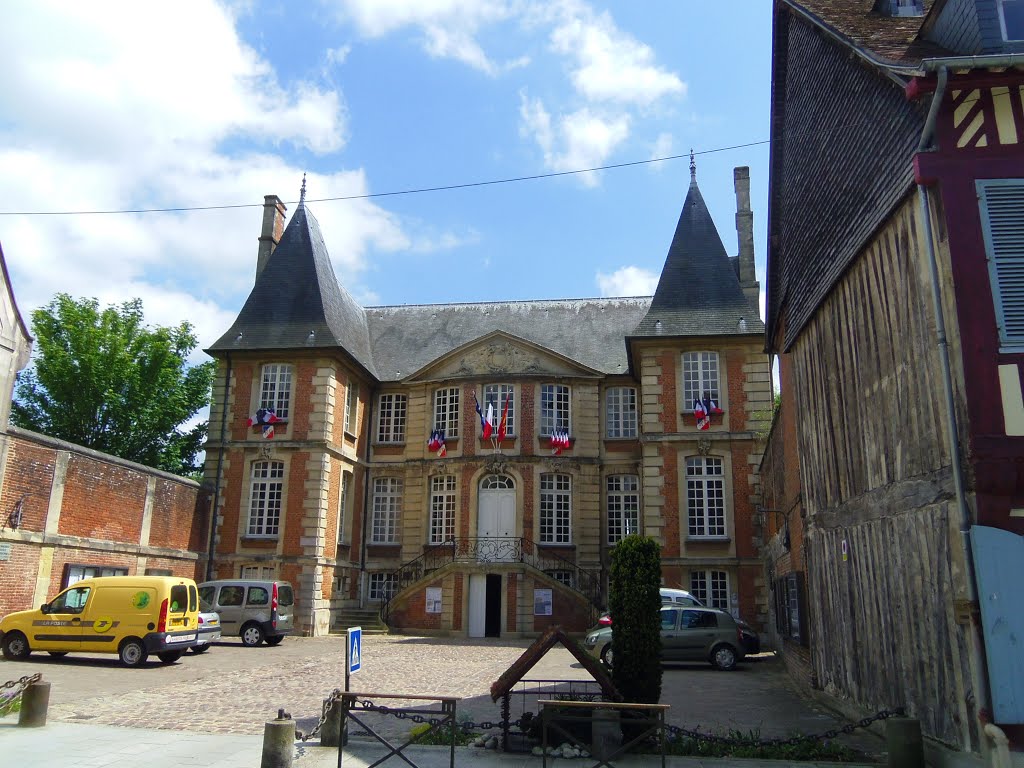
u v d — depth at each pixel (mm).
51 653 16578
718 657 17359
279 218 33125
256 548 26172
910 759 7105
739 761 8062
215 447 27297
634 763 7984
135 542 22047
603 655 15984
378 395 30906
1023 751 6324
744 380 25609
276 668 15875
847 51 9938
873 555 9289
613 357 29984
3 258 16703
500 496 27781
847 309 10180
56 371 34594
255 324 28562
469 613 25547
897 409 8414
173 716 10344
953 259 7207
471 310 34188
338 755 7660
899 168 8180
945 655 7285
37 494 18250
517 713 10789
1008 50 7590
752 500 24578
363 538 29344
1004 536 6703
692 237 28281
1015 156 7344
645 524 24953
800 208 12742
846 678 10570
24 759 7836
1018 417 6828
